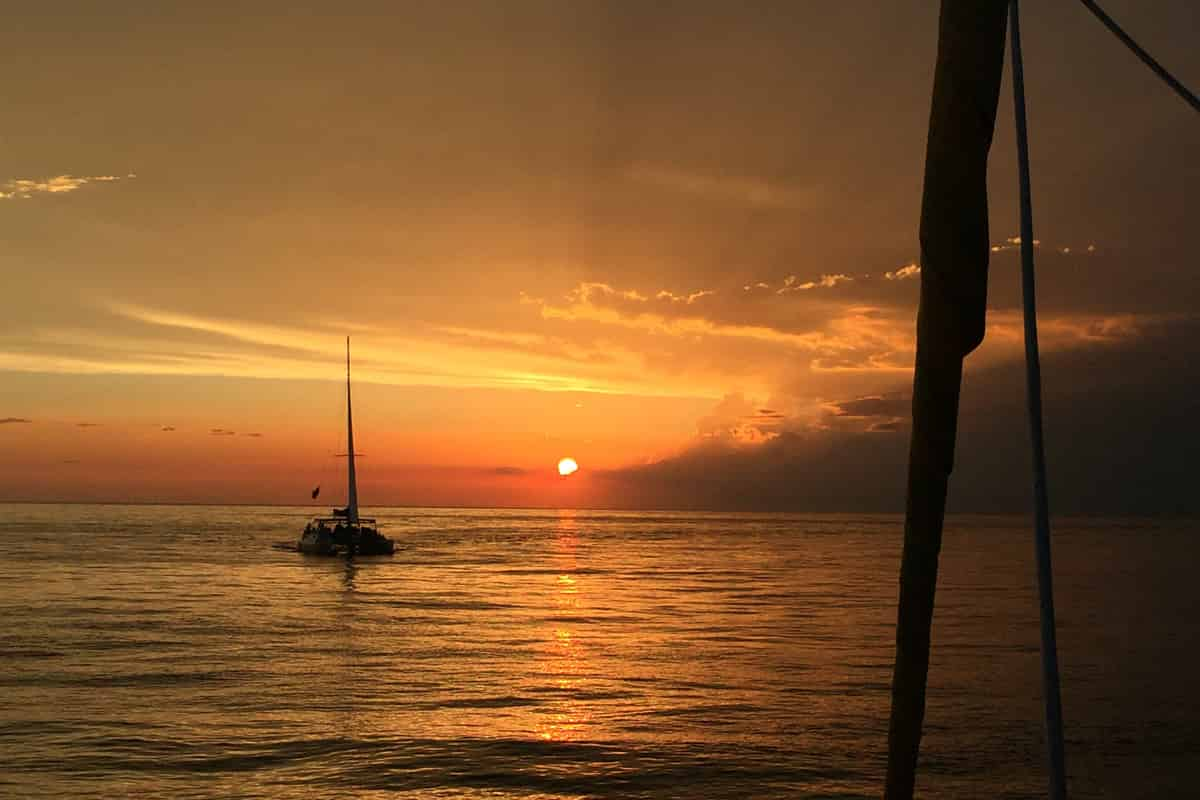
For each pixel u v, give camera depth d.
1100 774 30.62
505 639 62.47
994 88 4.22
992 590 103.12
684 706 41.41
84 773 30.94
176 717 38.44
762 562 154.62
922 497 4.23
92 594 90.31
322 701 41.78
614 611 80.69
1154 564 147.75
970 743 34.34
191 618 72.00
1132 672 48.97
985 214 4.20
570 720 38.56
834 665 52.59
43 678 46.50
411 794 29.38
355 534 142.25
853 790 29.62
